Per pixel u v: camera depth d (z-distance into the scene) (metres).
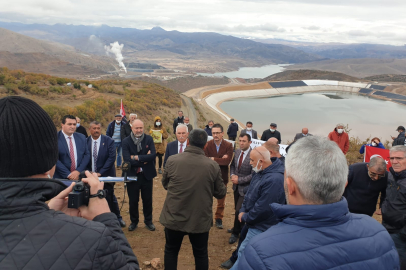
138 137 5.76
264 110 119.06
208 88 176.88
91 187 1.50
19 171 1.20
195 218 3.88
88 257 1.11
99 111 29.08
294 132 78.38
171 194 3.97
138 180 5.83
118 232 1.48
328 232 1.53
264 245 1.50
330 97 181.00
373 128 87.31
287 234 1.54
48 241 1.10
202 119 59.06
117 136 10.65
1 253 1.04
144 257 4.98
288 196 1.84
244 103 144.50
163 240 5.66
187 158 3.99
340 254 1.46
